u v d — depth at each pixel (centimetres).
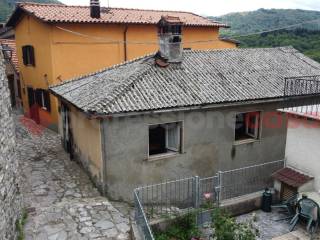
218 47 2259
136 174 984
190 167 1069
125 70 1156
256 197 988
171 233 835
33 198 958
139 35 1892
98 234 782
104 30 1767
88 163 1096
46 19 1558
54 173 1151
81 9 1836
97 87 1078
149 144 1042
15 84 2330
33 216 845
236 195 1154
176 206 1056
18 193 787
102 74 1223
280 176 980
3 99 714
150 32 1925
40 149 1423
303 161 968
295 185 927
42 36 1688
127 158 961
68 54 1675
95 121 955
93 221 835
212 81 1141
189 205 1079
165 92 1017
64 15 1672
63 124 1381
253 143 1180
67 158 1310
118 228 812
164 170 1024
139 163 981
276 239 839
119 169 958
